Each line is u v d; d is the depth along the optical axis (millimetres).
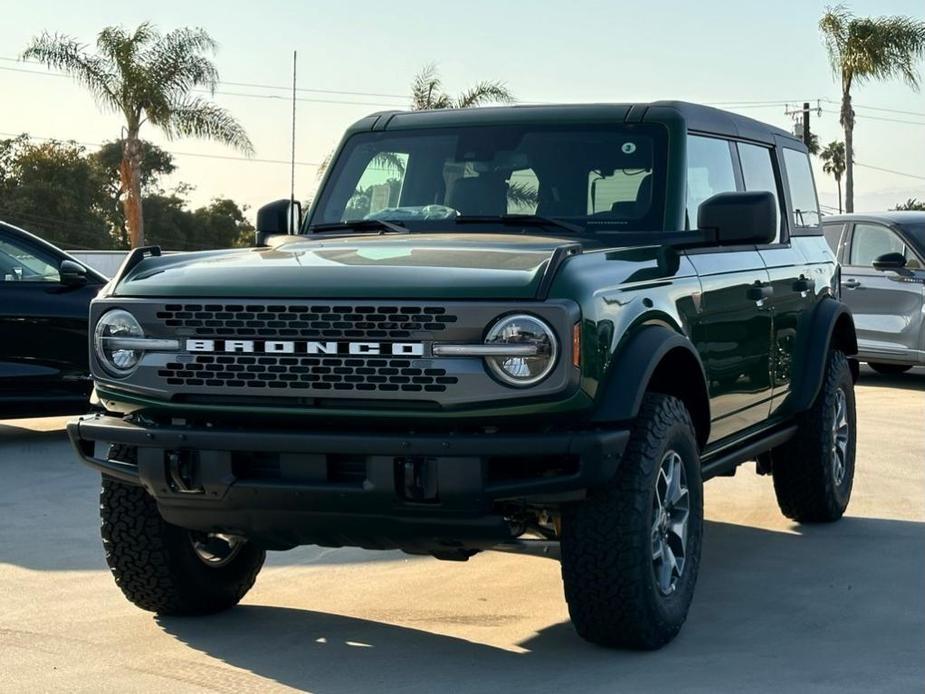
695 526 5027
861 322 14500
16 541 6727
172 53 32500
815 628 5109
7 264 10000
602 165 5617
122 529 5047
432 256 4633
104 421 4770
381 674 4520
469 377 4234
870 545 6703
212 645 4891
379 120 6094
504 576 6031
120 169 34031
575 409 4301
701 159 5824
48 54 32094
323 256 4746
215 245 71812
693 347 4969
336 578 5996
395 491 4301
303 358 4375
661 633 4762
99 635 5023
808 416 7020
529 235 5363
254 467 4523
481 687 4359
